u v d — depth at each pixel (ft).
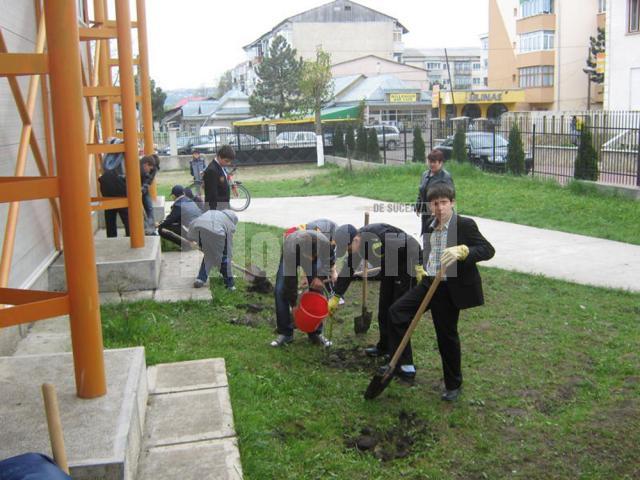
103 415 12.29
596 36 174.70
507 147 66.64
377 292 26.73
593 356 19.33
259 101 186.09
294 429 14.88
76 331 12.75
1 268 19.49
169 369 17.61
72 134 12.13
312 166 104.68
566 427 15.10
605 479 13.16
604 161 57.52
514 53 193.98
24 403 12.80
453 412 15.87
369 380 17.66
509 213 44.14
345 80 209.97
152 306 23.02
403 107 196.75
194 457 13.20
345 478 13.03
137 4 39.86
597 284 27.30
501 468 13.61
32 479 7.44
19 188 11.93
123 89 25.90
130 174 26.16
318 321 18.66
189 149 126.31
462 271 15.81
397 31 272.72
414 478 13.19
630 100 89.97
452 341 16.26
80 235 12.50
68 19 11.93
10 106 21.70
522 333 21.38
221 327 21.42
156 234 34.12
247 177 89.25
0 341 18.28
